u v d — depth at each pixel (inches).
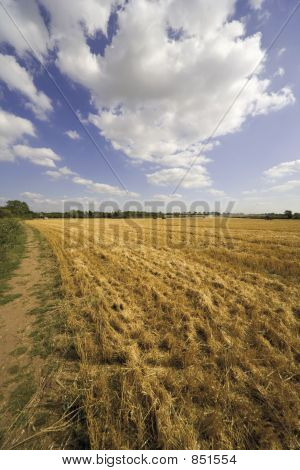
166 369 152.4
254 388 136.2
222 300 265.0
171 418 117.2
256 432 109.3
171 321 216.5
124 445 103.9
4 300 274.5
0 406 125.4
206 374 145.7
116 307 250.4
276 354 167.3
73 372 152.7
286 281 339.3
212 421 110.6
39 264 459.8
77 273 363.3
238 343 179.5
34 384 141.6
